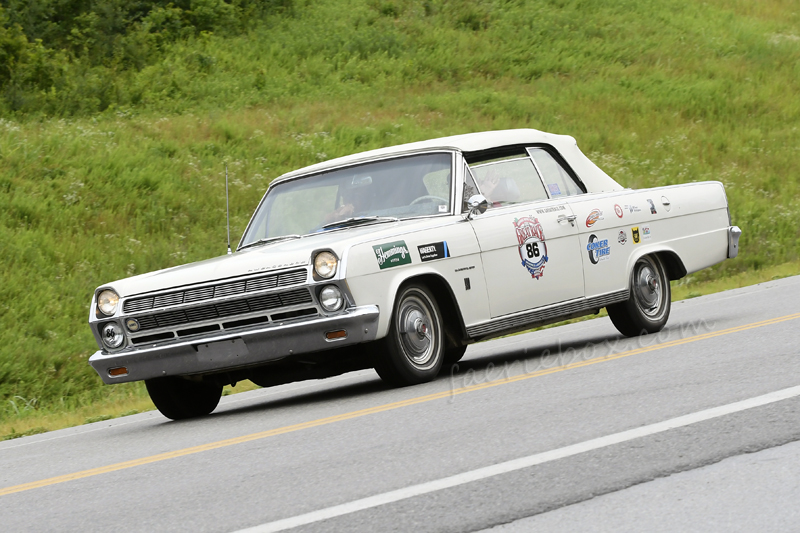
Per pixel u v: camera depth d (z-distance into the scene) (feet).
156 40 236.63
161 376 52.06
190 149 169.68
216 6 253.03
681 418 36.22
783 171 199.41
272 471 34.96
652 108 230.48
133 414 70.79
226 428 47.98
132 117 190.19
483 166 60.23
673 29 300.81
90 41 228.63
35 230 131.03
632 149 199.93
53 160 152.05
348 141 181.37
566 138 68.49
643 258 68.54
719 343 57.67
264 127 185.37
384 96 220.84
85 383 98.43
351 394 54.80
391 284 50.39
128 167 154.40
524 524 25.68
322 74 231.09
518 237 58.18
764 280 119.55
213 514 29.45
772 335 58.44
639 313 67.67
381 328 49.62
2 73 199.62
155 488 34.53
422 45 259.39
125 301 52.16
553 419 38.78
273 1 268.82
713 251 73.41
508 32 276.21
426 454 34.73
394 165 59.98
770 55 289.12
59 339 104.37
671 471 29.73
